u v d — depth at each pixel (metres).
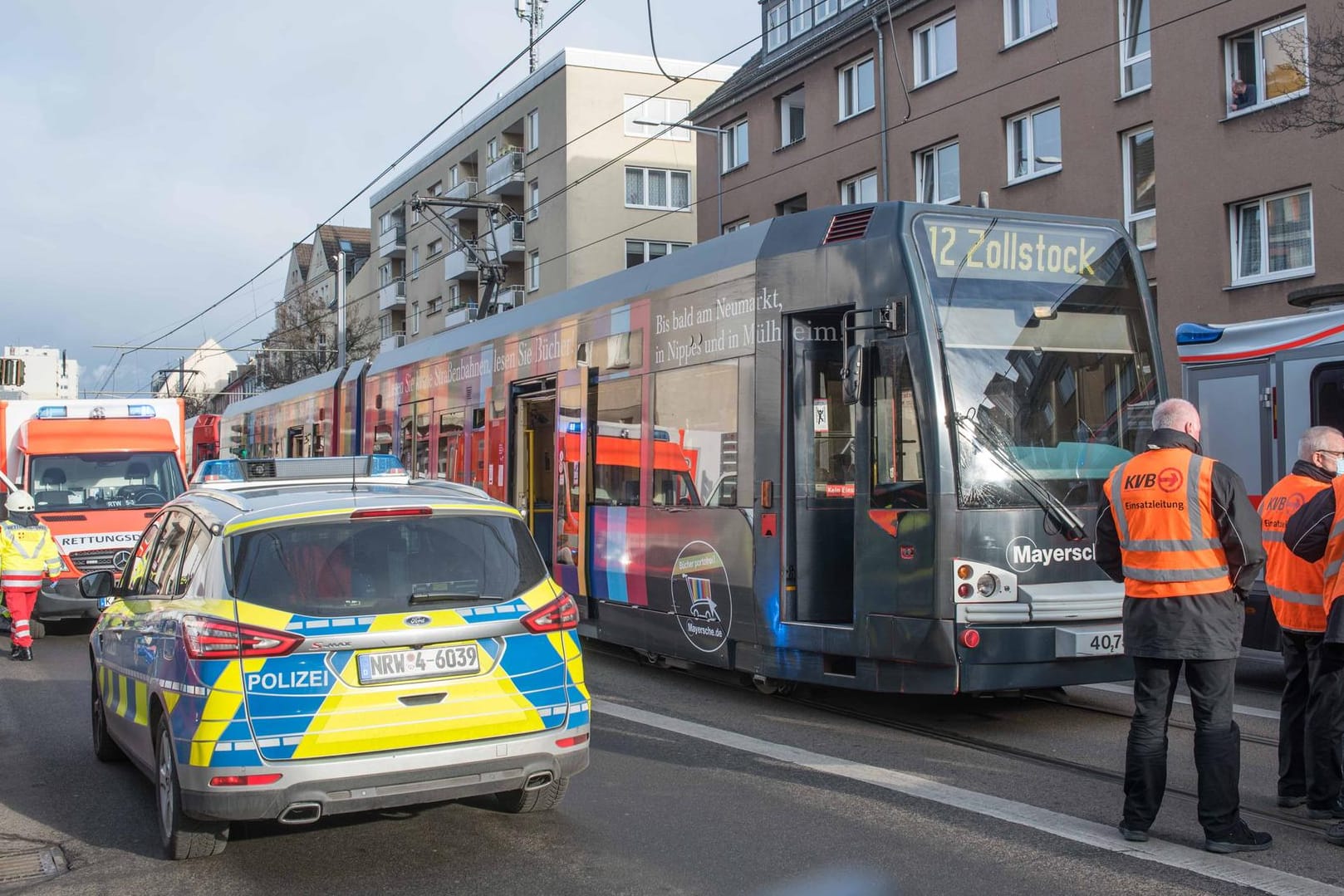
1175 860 5.27
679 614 9.75
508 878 5.23
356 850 5.65
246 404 30.06
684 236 44.78
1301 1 19.17
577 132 43.41
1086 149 22.97
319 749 5.00
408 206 58.97
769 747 7.67
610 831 5.88
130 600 6.66
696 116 34.81
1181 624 5.32
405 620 5.19
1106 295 8.41
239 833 5.94
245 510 5.56
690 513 9.57
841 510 8.72
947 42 26.56
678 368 9.85
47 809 6.62
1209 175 20.73
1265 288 19.92
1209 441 10.63
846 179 29.70
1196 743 5.43
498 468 13.48
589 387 11.36
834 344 8.79
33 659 12.62
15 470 15.66
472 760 5.19
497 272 24.70
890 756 7.39
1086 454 8.12
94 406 16.06
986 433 7.82
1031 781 6.71
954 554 7.63
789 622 8.54
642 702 9.32
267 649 5.03
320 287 73.62
